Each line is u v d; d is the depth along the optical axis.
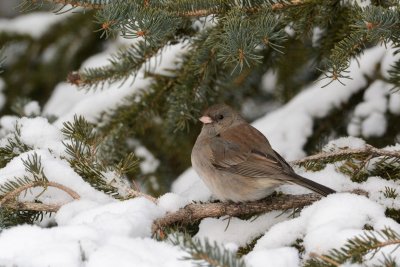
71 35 13.06
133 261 5.90
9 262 5.96
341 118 11.05
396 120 10.74
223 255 5.49
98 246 6.15
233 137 9.30
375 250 6.02
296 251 6.50
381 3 8.96
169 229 7.60
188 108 10.48
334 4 9.38
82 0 8.35
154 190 11.74
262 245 7.12
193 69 10.38
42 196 8.05
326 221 6.85
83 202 7.62
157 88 11.16
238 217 8.40
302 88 11.80
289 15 9.15
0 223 7.55
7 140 9.26
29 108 11.73
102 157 10.86
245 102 12.05
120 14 7.80
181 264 5.95
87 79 9.91
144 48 9.82
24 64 13.09
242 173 8.78
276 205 8.20
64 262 5.88
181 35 9.98
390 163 8.47
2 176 8.01
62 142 8.41
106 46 13.12
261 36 7.90
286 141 10.82
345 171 8.52
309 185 7.90
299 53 11.25
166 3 8.55
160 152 11.90
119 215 6.93
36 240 6.32
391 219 6.72
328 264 6.11
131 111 11.17
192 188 9.52
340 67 8.08
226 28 7.89
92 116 11.39
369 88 10.92
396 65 9.71
